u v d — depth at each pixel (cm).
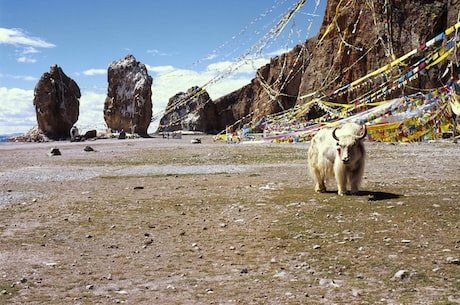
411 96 4306
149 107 7988
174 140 6288
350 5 6244
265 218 1042
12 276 689
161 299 586
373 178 1612
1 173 2181
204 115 10125
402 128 3675
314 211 1077
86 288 634
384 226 907
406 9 5531
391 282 611
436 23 5294
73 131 7288
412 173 1716
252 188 1508
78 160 3022
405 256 717
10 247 855
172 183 1728
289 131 4734
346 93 5844
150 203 1293
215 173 2044
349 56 6088
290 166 2245
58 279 674
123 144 5081
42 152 3991
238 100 10450
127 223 1048
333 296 572
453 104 3484
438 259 696
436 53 3441
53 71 7388
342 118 4503
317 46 6838
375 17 5716
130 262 756
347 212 1049
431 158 2325
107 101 8194
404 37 5419
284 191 1408
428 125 3603
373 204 1116
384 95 4962
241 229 958
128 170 2281
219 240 879
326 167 1287
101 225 1034
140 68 8044
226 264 729
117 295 605
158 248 839
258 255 770
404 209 1040
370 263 693
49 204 1307
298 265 706
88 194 1486
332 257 736
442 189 1302
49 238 925
